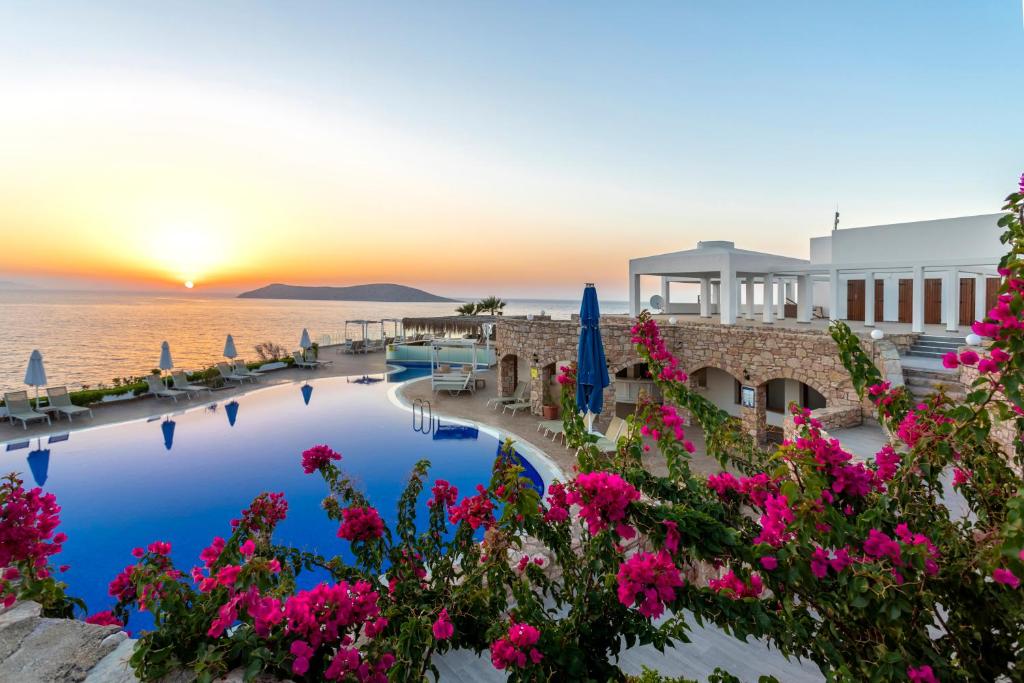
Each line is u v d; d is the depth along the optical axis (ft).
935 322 55.47
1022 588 5.99
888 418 10.23
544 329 55.42
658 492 9.09
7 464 39.60
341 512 12.68
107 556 26.21
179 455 41.86
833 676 6.32
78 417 53.26
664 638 8.37
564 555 10.50
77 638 8.71
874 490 9.00
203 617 6.95
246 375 75.82
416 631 8.71
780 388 47.44
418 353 97.81
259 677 6.72
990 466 8.25
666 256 57.06
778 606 7.50
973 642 6.91
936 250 55.42
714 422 10.66
